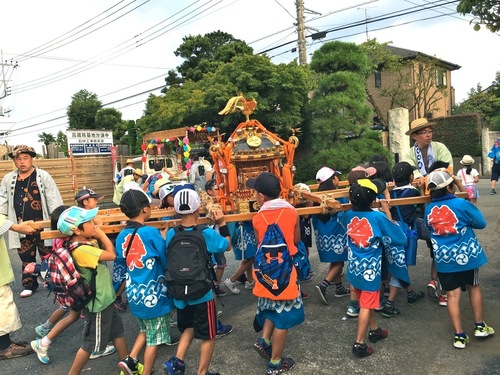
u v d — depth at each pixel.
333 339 4.14
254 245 5.20
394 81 27.94
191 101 17.64
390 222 3.83
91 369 3.88
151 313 3.33
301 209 4.07
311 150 17.53
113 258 3.47
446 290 3.85
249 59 16.64
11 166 13.89
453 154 21.08
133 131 28.02
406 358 3.69
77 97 37.38
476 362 3.54
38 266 4.96
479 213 3.73
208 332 3.30
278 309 3.38
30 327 4.98
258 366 3.73
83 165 17.39
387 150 15.65
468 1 5.76
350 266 3.88
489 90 31.69
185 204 3.32
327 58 16.42
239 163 4.77
